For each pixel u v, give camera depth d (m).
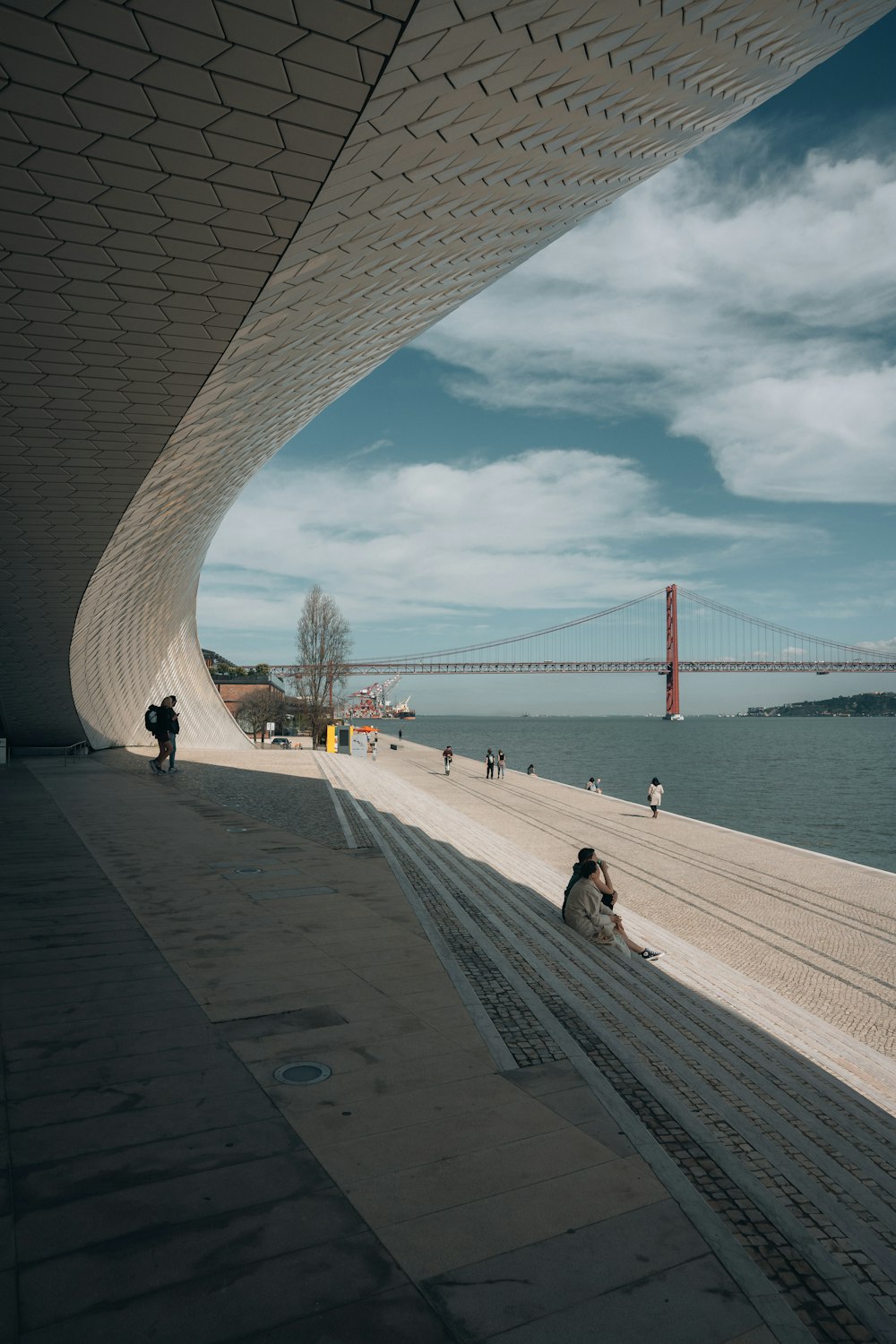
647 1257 2.75
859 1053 6.76
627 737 151.88
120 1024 4.86
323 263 7.41
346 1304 2.50
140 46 4.18
